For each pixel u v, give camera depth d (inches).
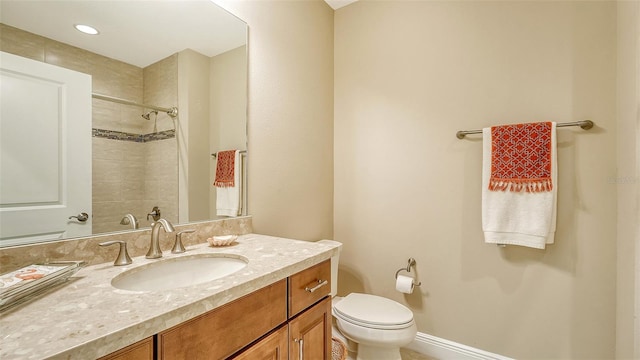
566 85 56.1
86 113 37.4
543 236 54.3
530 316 59.6
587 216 54.4
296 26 71.1
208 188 51.7
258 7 60.9
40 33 33.7
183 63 48.2
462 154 66.4
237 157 56.8
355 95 82.1
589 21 54.2
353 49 82.7
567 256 56.1
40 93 33.6
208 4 51.8
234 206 56.1
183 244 46.7
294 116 70.5
